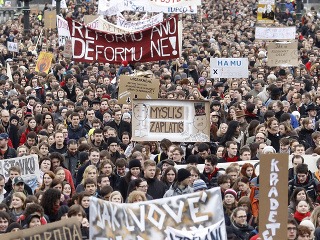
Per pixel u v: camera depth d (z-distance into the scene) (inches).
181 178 900.6
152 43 1371.8
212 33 2699.3
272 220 674.8
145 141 1128.8
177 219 666.2
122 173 964.6
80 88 1590.8
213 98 1464.1
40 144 1051.9
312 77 1796.3
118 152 1088.8
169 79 1685.5
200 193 668.1
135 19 2989.7
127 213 661.3
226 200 856.9
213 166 989.2
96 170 922.7
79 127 1230.3
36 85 1635.1
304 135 1197.7
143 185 883.4
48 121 1230.9
